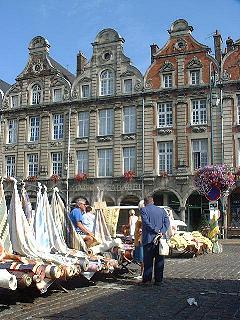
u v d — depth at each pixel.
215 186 24.75
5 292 9.47
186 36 38.22
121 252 12.92
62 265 9.34
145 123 38.22
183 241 18.64
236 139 35.34
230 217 35.19
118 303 8.61
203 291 9.93
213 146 35.84
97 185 39.09
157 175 37.16
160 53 38.84
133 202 38.16
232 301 8.74
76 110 41.09
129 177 37.81
